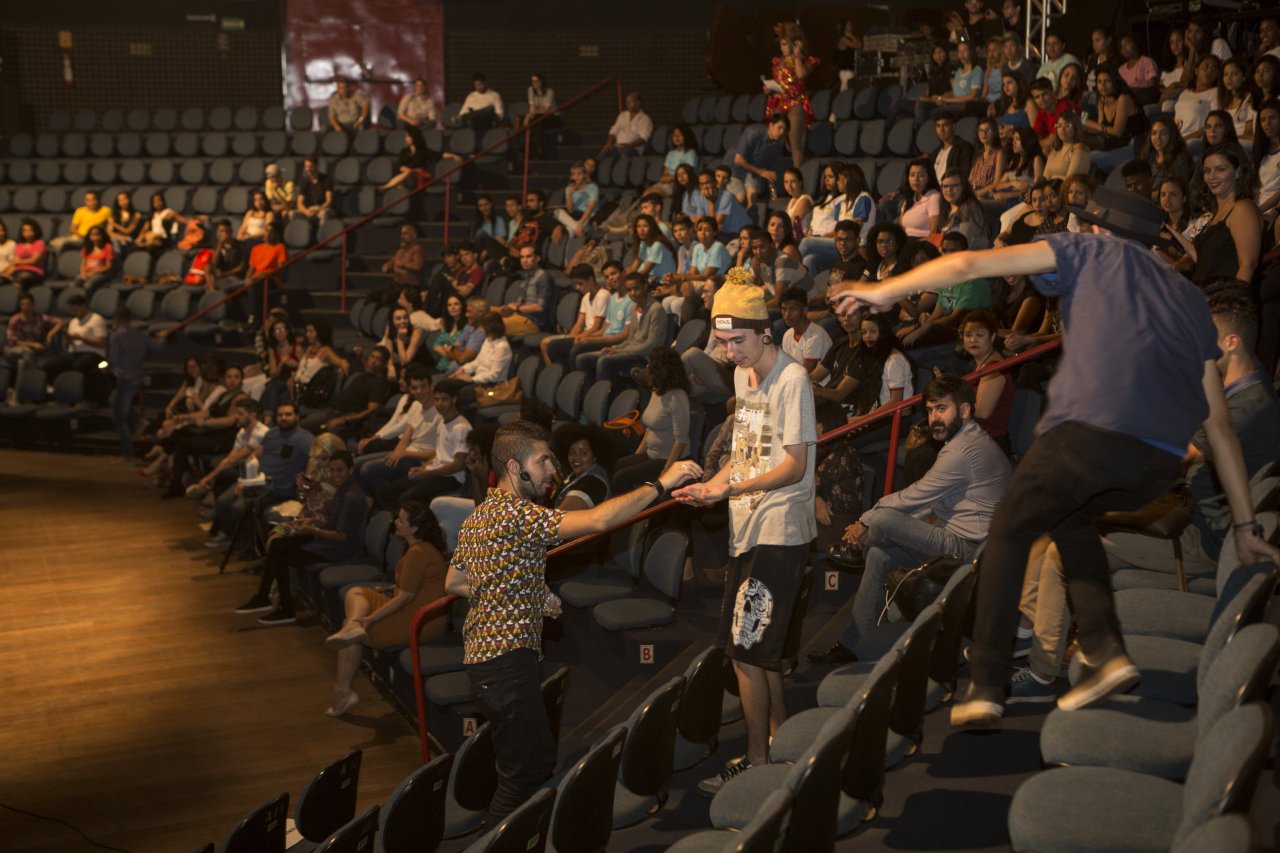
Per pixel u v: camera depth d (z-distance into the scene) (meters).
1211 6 10.25
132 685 7.52
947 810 3.26
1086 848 2.43
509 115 16.34
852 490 5.65
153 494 11.92
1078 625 2.51
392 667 7.14
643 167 13.51
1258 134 7.22
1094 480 2.29
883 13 14.95
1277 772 2.73
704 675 3.99
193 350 14.05
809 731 3.57
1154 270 2.33
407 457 9.41
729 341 3.48
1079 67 9.04
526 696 4.13
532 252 11.52
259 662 7.95
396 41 18.00
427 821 4.26
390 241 14.62
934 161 9.55
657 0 17.69
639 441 8.28
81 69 17.92
